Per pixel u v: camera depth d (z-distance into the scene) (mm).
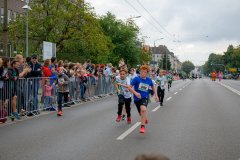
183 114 9859
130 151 5145
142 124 6473
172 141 5922
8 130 7152
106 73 17156
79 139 6125
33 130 7129
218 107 11867
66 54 31609
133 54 43969
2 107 8211
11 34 28516
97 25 32781
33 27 28500
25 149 5332
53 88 10930
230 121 8422
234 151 5164
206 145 5594
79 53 33938
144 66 6652
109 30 43438
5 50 16578
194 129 7207
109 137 6312
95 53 34156
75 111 10648
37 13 28969
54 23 28547
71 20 30328
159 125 7762
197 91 22031
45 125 7816
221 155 4906
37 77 9836
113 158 4707
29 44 28781
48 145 5621
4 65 8141
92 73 15219
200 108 11539
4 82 8234
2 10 32656
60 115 9578
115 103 13359
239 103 13414
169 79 21797
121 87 7902
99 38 32344
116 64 43125
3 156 4887
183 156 4836
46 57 17328
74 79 12750
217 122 8250
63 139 6133
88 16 30750
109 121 8445
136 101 6793
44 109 10742
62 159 4676
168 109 11234
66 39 31203
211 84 36000
